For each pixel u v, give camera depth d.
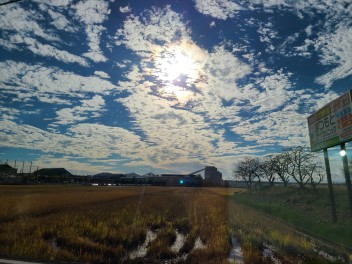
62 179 138.62
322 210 25.88
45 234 15.77
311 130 24.17
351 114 17.92
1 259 9.74
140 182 141.25
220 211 30.09
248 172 81.12
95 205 33.09
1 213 22.56
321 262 11.50
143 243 15.67
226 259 11.72
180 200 45.25
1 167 137.25
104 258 11.68
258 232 17.33
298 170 43.09
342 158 19.52
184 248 14.05
